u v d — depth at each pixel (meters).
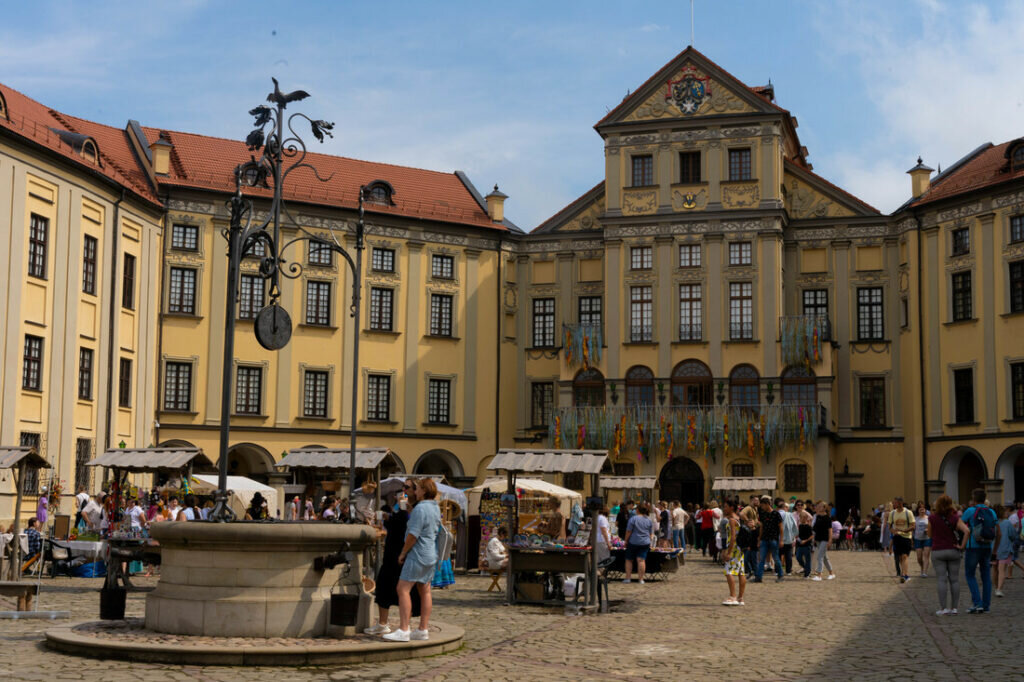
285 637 14.49
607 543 22.48
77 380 40.75
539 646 15.63
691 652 15.09
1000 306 47.62
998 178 48.44
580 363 54.00
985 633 17.14
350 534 15.09
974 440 48.25
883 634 17.12
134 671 12.64
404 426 52.88
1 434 36.47
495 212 56.28
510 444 55.75
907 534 28.67
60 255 39.94
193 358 49.03
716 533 36.50
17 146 37.69
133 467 30.42
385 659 13.84
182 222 49.34
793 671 13.40
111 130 51.34
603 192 56.53
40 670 12.60
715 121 53.47
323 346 51.75
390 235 53.62
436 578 26.28
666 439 51.44
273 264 17.92
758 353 51.97
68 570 27.75
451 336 54.44
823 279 54.28
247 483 36.09
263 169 17.98
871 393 53.31
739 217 52.78
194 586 14.80
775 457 50.91
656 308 53.47
